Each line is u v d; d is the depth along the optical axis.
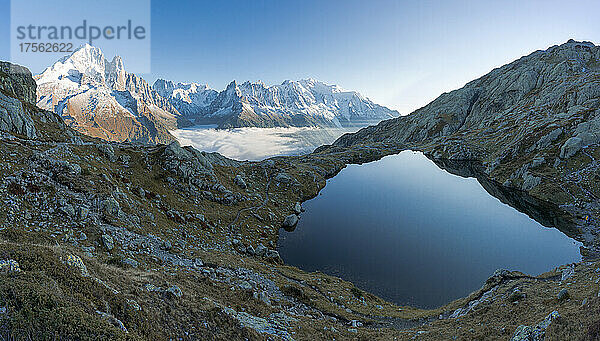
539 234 83.38
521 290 36.12
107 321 14.48
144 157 80.62
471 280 59.31
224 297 30.38
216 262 45.00
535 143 146.00
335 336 29.45
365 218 99.75
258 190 110.88
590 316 18.27
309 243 78.31
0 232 29.81
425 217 100.31
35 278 15.20
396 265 65.81
